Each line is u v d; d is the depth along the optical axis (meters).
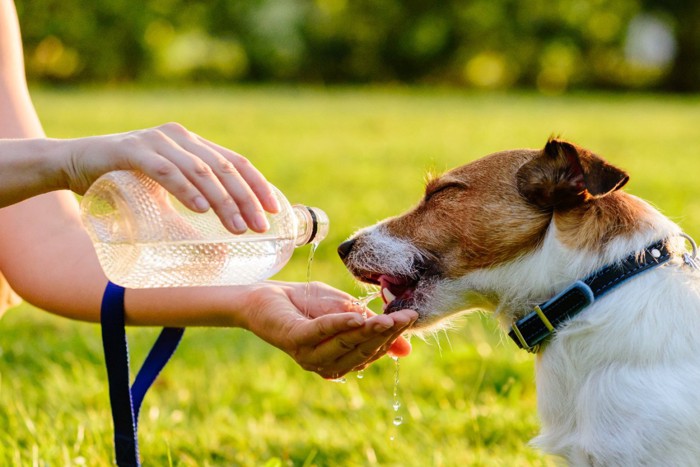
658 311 3.42
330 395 5.31
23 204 3.93
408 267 3.96
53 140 2.92
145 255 2.98
